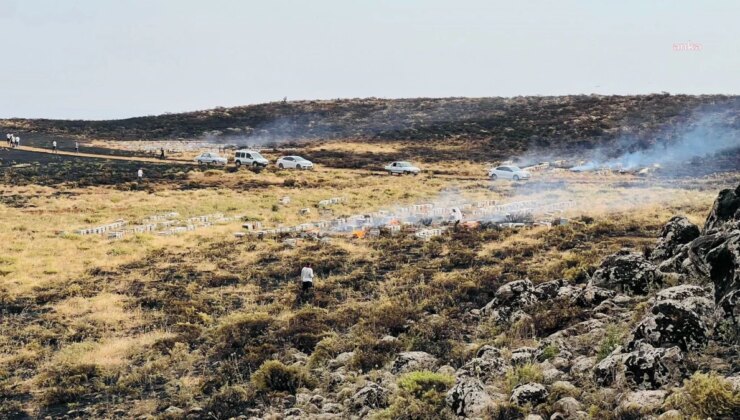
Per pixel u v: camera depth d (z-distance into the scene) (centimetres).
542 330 2473
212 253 4947
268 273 4259
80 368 2555
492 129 16325
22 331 3139
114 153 13062
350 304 3403
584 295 2664
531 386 1733
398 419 1780
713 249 2028
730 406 1366
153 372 2542
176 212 7031
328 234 5709
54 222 6397
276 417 1977
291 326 2970
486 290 3456
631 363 1691
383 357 2441
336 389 2186
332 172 10975
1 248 5100
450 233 5491
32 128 17262
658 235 4784
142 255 4938
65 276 4278
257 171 10775
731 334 1788
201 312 3409
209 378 2431
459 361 2316
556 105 18288
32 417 2194
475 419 1662
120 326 3216
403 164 10975
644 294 2655
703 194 7400
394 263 4438
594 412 1549
